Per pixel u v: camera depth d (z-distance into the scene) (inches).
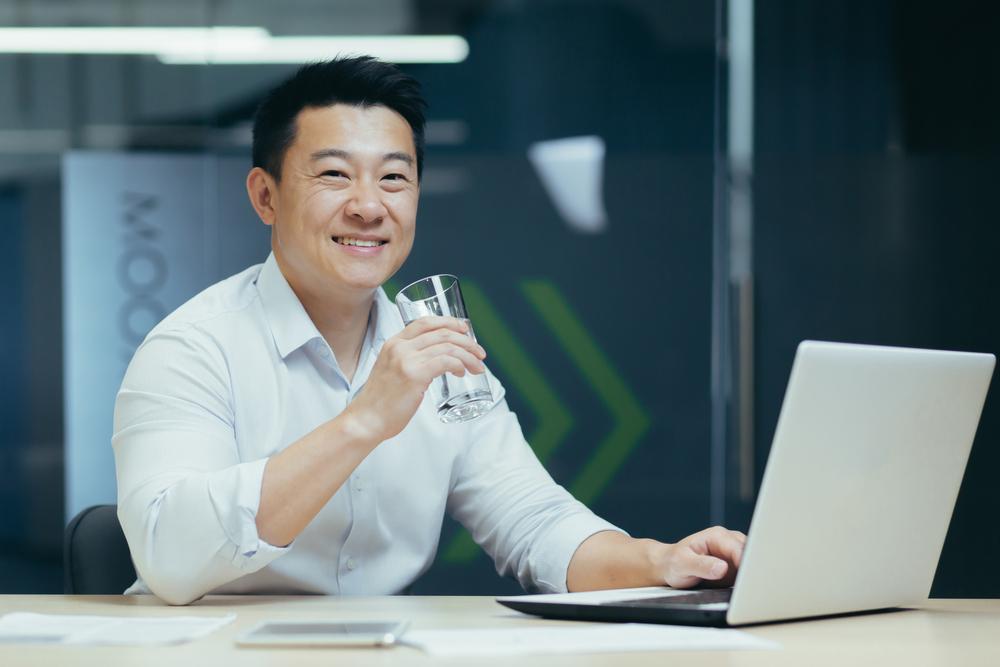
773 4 179.3
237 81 175.6
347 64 72.8
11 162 173.5
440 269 176.7
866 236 179.5
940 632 49.5
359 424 59.8
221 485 59.1
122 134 174.7
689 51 178.7
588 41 177.9
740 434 177.8
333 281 72.2
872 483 51.7
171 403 67.7
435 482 77.0
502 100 177.0
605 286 177.6
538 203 177.0
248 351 73.2
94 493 172.9
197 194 175.3
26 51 174.6
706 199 178.5
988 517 179.3
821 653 43.8
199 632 47.3
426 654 42.6
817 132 178.9
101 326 173.5
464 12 176.7
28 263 173.2
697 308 178.1
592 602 52.7
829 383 48.1
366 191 71.5
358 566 75.4
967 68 179.2
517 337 177.2
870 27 179.9
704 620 49.5
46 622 50.6
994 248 178.7
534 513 75.2
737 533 62.4
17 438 172.1
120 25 175.5
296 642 44.3
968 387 55.1
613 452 177.5
